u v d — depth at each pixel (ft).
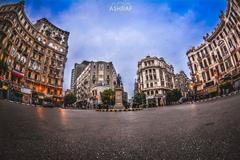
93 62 190.90
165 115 18.53
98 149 5.44
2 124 10.07
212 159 3.75
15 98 87.51
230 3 78.18
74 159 4.45
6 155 4.64
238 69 81.61
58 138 7.24
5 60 83.35
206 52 109.29
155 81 159.84
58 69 132.46
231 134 5.59
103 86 162.61
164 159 4.13
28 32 103.55
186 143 5.39
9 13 85.71
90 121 15.60
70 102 155.74
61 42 143.54
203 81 110.63
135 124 12.19
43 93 114.01
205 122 9.30
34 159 4.41
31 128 9.58
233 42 84.33
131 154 4.77
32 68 108.37
